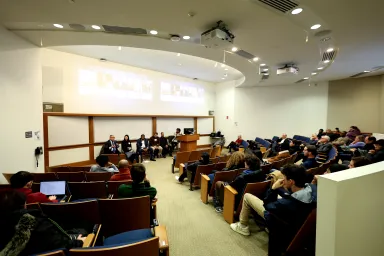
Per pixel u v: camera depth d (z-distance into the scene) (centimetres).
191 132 859
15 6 266
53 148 548
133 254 108
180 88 918
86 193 251
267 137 934
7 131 340
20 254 110
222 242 228
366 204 136
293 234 172
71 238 130
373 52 418
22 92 375
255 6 256
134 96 759
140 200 185
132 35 365
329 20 282
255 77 707
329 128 790
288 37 347
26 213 118
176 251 212
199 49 425
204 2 251
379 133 673
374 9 250
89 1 254
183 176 454
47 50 558
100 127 669
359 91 723
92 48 571
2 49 329
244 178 263
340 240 122
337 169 221
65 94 589
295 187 192
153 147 745
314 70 589
